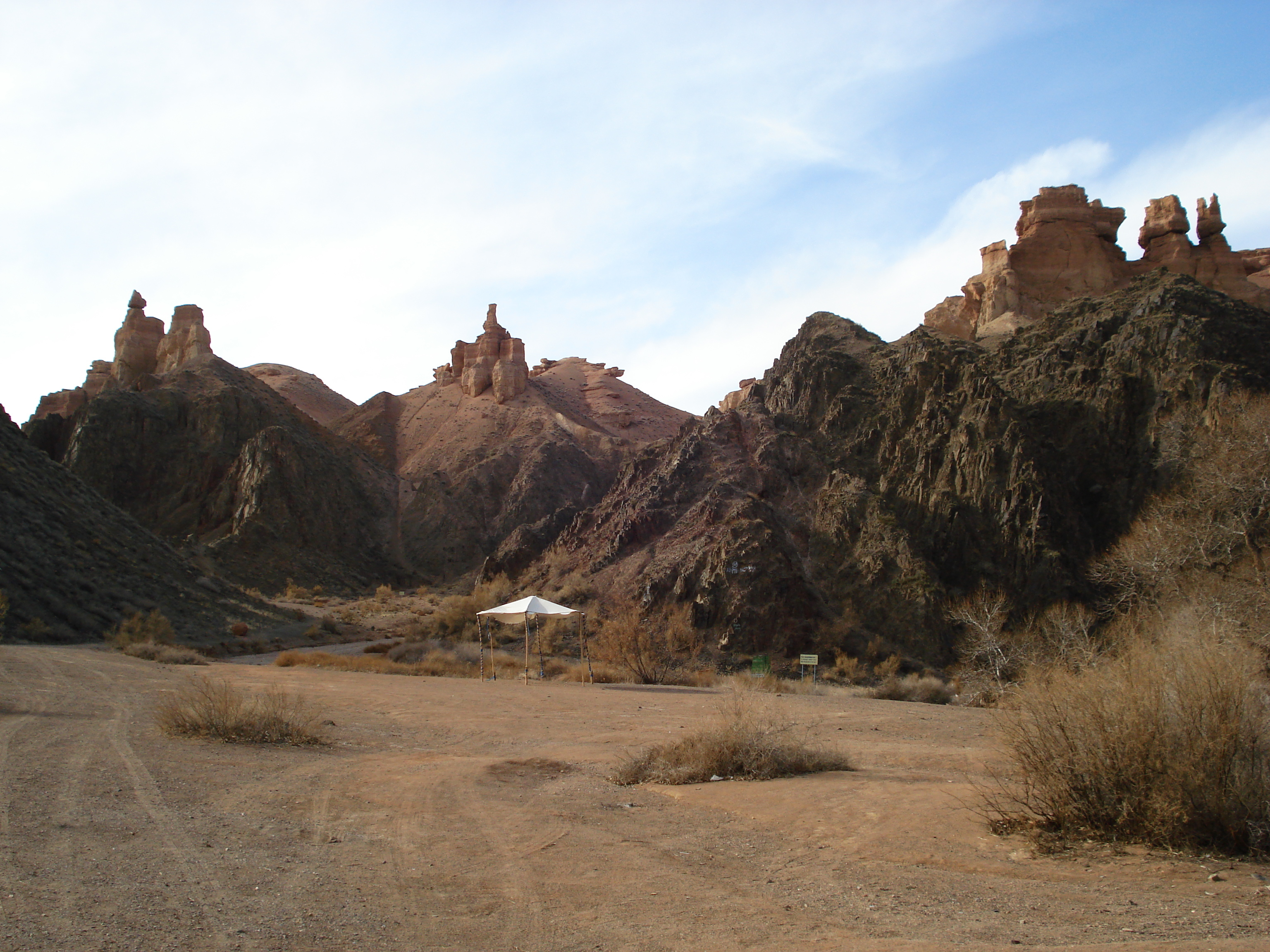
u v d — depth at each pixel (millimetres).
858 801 9328
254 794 9164
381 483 119125
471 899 5789
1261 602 25797
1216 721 7023
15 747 11094
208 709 13531
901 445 57156
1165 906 5590
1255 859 6625
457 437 133125
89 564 45406
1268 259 85562
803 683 34562
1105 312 59438
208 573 71750
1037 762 7906
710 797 9953
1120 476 50812
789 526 54844
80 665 25266
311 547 94688
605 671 37312
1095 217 78938
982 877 6566
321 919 5160
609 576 55719
